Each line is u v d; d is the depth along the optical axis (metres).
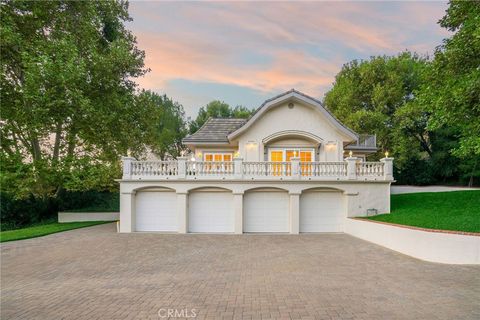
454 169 33.69
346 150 25.38
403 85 40.53
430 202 18.80
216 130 23.66
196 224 18.64
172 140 50.69
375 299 6.65
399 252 12.12
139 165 18.56
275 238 16.14
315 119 21.02
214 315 5.82
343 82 43.31
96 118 20.92
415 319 5.56
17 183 20.78
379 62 40.94
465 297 6.73
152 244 14.26
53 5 21.27
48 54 19.80
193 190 18.62
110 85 22.98
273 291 7.26
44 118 19.30
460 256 9.88
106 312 6.02
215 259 11.02
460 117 14.21
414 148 35.47
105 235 17.11
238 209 18.19
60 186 24.88
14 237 15.74
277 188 18.39
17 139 23.03
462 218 12.41
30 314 5.97
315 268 9.56
